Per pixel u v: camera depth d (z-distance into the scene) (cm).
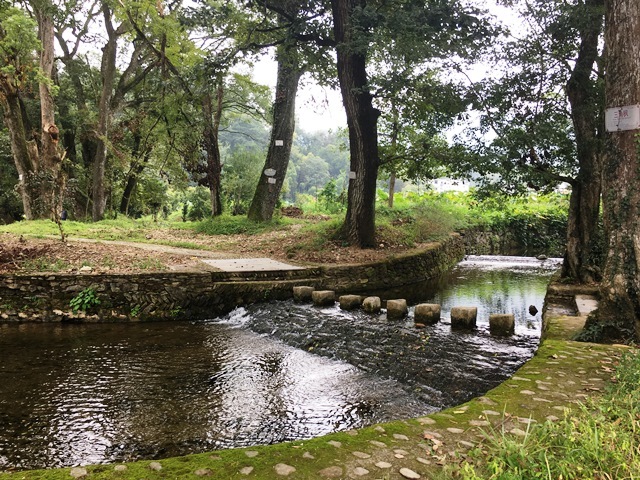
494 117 934
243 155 2764
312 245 1409
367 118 1366
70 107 2517
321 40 1341
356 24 1151
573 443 260
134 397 560
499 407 350
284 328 861
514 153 886
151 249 1320
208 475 262
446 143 1347
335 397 564
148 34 2152
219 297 1024
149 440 454
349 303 954
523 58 877
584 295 845
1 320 936
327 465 274
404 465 273
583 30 842
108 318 952
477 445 292
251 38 1512
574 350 495
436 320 827
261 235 1697
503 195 1033
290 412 522
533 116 911
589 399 337
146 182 2834
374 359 677
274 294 1070
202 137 2103
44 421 493
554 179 921
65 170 2350
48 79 1661
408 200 2512
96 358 713
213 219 2047
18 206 2731
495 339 718
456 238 1881
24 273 973
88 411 519
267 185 1983
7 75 1709
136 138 2491
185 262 1172
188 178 2356
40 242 1228
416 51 1025
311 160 7806
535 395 370
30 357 714
